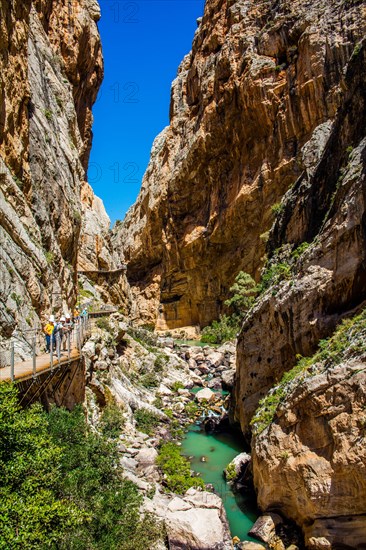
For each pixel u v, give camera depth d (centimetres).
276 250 2092
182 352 3941
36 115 2105
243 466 1488
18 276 1434
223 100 4697
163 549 983
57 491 827
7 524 566
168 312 6206
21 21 1742
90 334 2003
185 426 2039
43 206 1919
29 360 1273
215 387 2828
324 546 923
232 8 4912
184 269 5916
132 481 1207
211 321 5488
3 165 1493
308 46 3791
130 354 2716
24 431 711
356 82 1653
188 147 5441
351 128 1631
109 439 1527
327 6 3912
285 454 1062
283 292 1563
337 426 934
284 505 1112
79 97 4109
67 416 1146
